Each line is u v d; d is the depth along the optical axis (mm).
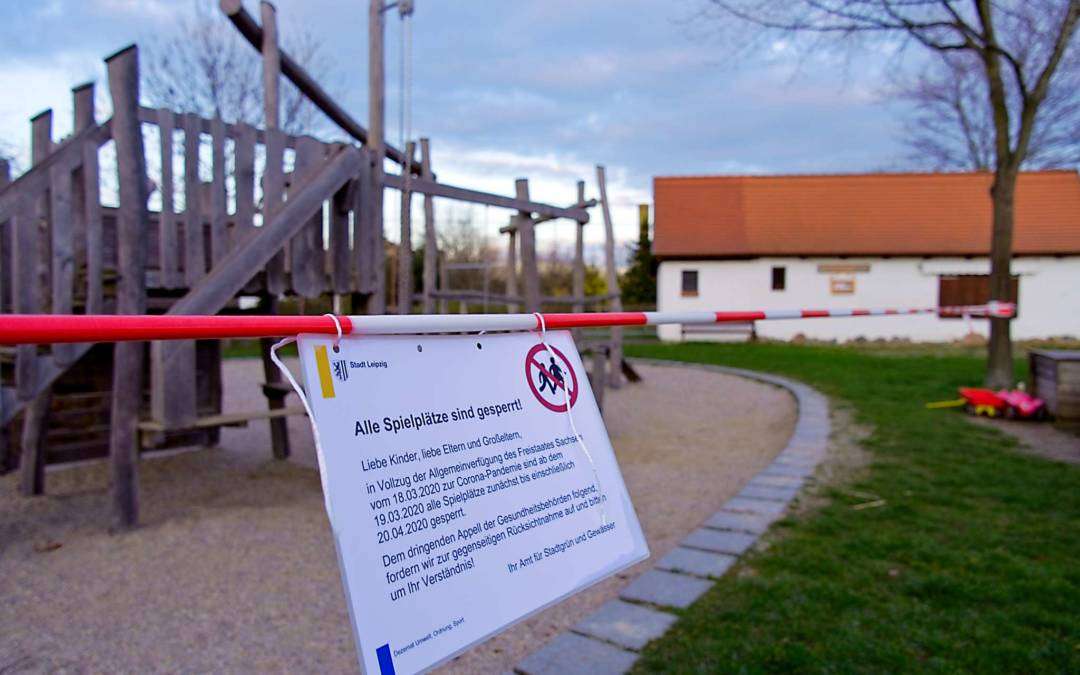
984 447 6539
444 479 1343
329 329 1248
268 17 5809
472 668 2859
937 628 2986
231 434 8172
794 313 3271
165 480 5977
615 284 11602
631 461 6785
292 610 3438
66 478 6020
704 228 22922
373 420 1274
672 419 9203
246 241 4578
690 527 4660
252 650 3045
